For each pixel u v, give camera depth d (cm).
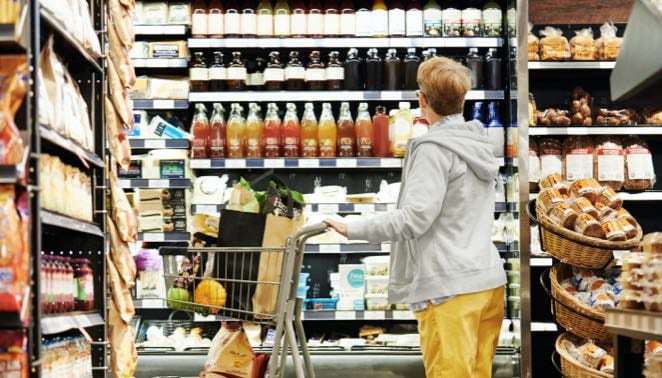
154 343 581
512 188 573
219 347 444
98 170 382
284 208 417
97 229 367
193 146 599
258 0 622
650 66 258
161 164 593
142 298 583
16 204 263
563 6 607
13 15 262
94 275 377
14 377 260
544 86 617
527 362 546
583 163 572
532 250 568
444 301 414
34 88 270
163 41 616
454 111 432
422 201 410
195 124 601
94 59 378
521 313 547
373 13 605
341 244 584
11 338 261
